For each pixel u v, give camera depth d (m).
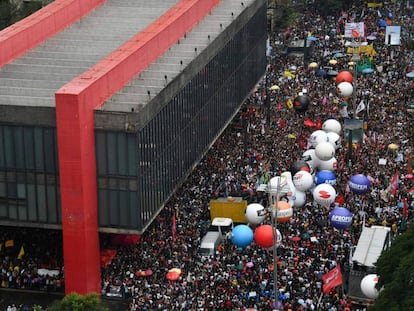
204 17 129.75
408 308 70.62
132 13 127.75
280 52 175.88
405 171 118.12
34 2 164.25
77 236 92.12
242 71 138.12
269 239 92.00
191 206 110.56
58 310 73.19
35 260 98.56
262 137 132.38
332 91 151.88
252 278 91.50
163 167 101.12
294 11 198.88
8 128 94.50
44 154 94.38
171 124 103.19
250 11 140.12
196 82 112.69
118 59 100.75
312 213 106.19
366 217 104.31
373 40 180.88
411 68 162.50
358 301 88.00
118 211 94.44
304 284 89.94
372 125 136.12
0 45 105.69
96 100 93.44
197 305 87.19
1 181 96.38
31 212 96.62
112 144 92.56
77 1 123.94
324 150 112.88
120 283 93.50
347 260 94.25
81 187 90.88
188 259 96.62
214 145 129.62
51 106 92.94
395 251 79.56
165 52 113.81
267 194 110.69
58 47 113.94
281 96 150.75
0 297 94.00
